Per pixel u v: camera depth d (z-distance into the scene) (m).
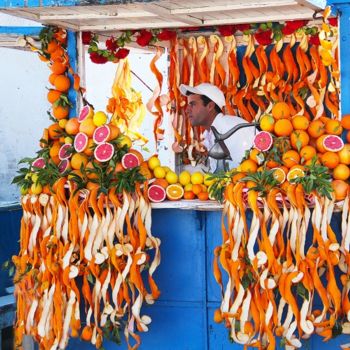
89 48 4.52
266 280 3.49
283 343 3.52
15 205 5.02
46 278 3.82
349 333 3.54
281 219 3.49
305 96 5.29
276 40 4.59
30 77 6.88
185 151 5.80
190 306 4.01
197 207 3.70
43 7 3.71
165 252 4.02
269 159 3.62
